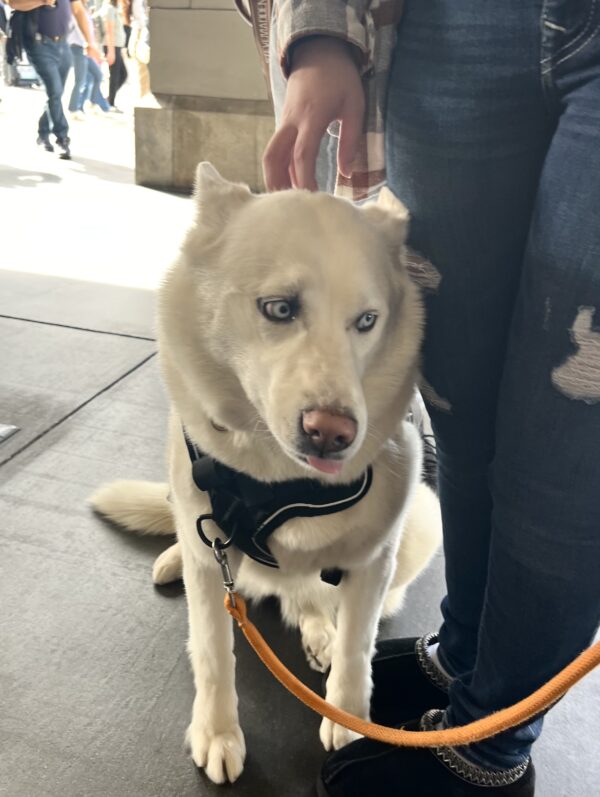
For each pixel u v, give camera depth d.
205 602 1.27
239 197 1.16
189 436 1.19
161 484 1.89
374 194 1.24
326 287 1.00
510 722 0.91
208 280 1.10
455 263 1.06
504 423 0.97
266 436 1.09
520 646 1.03
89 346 2.91
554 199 0.87
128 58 10.77
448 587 1.33
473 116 0.96
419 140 1.01
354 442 0.93
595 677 1.50
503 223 1.02
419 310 1.13
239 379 1.08
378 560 1.28
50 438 2.25
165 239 4.51
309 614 1.60
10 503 1.94
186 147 6.07
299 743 1.34
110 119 10.18
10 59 6.91
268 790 1.25
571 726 1.38
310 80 1.03
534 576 0.97
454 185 1.01
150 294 3.52
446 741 0.98
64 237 4.41
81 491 2.01
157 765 1.27
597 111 0.83
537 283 0.90
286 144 1.11
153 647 1.52
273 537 1.19
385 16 1.01
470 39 0.93
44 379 2.61
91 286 3.58
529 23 0.90
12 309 3.22
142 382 2.64
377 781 1.17
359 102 1.06
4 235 4.37
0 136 7.97
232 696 1.31
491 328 1.09
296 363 0.97
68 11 6.47
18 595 1.63
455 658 1.37
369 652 1.34
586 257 0.84
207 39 5.75
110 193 5.78
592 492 0.91
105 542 1.83
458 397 1.15
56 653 1.48
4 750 1.27
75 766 1.25
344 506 1.14
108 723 1.34
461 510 1.23
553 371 0.89
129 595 1.66
